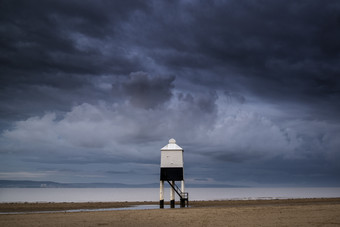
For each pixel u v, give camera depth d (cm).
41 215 3894
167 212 4156
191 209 4594
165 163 5225
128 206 6259
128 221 3278
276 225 2866
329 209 4347
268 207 4769
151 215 3816
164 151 5259
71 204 6700
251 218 3406
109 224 3058
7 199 11562
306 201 7238
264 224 2941
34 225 3023
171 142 5375
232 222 3114
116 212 4216
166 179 5175
